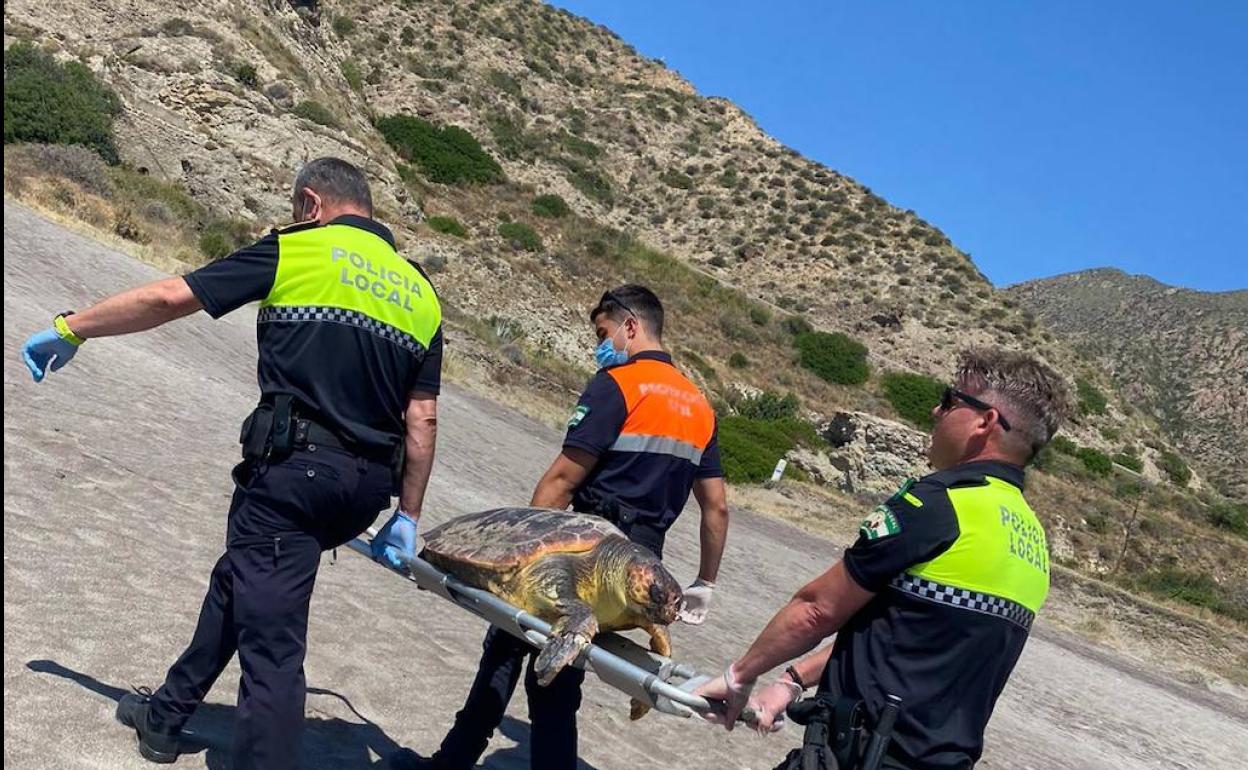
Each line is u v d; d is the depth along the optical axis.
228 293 3.63
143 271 22.47
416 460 3.94
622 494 4.37
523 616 3.64
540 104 90.62
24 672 4.08
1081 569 47.75
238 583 3.63
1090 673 21.89
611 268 61.59
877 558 3.02
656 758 6.09
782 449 39.41
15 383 8.93
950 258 84.25
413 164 63.97
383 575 7.93
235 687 4.82
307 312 3.65
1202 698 25.58
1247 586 50.88
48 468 6.95
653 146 92.62
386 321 3.73
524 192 66.75
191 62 42.81
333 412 3.65
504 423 26.42
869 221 87.25
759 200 88.38
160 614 5.19
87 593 5.11
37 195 25.31
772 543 25.62
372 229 3.90
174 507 7.27
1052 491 54.16
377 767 4.49
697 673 3.59
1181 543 53.06
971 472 3.15
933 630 3.00
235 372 16.64
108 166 32.47
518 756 5.48
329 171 3.95
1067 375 74.38
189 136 38.56
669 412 4.43
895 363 69.75
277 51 50.84
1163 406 130.62
